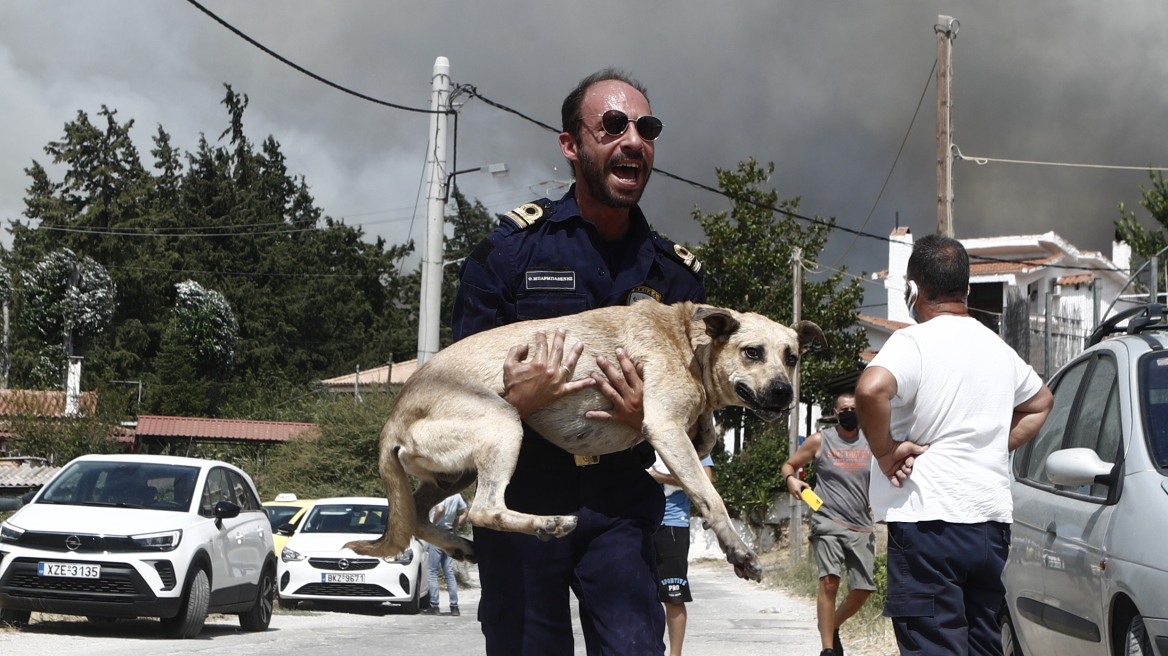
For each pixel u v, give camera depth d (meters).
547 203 3.87
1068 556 5.12
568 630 3.54
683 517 7.54
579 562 3.49
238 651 9.47
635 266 3.84
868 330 37.84
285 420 41.06
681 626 7.46
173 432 35.66
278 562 15.28
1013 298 20.36
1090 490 5.19
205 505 11.48
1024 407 4.68
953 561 4.34
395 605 16.48
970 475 4.38
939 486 4.38
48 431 28.41
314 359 63.00
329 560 14.96
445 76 18.28
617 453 3.61
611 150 3.63
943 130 18.86
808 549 21.09
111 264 61.12
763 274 28.86
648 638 3.38
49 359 52.72
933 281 4.70
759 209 28.59
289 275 64.75
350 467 25.86
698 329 3.78
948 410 4.42
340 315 64.62
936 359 4.45
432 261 18.17
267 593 12.65
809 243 28.73
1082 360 6.11
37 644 9.54
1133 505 4.60
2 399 30.14
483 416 3.50
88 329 54.97
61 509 10.81
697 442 3.92
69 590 10.18
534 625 3.48
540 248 3.75
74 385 38.50
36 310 54.38
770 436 29.03
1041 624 5.52
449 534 3.77
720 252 28.53
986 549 4.35
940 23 18.95
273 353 60.66
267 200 68.06
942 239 4.77
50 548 10.27
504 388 3.53
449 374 3.63
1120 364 5.38
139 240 62.47
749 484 27.72
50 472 25.33
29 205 62.94
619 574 3.44
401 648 9.91
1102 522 4.83
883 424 4.39
